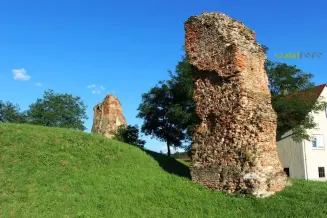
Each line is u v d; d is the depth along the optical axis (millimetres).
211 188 13289
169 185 13414
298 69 27438
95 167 14461
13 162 13062
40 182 11875
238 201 11984
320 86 34156
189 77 26562
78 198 11023
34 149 14492
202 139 14172
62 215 9789
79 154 15219
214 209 11352
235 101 13445
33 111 49750
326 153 32531
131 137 28500
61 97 51000
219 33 14070
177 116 26922
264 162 13055
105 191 11953
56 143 15648
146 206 11203
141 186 12938
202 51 14531
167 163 18047
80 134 17703
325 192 13125
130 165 15711
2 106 50250
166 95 29094
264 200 11961
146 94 29922
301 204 11594
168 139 29422
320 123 32844
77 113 51625
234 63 13547
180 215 10719
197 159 14109
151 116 29391
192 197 12367
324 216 10539
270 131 13773
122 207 10859
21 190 11008
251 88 13875
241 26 14414
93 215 10000
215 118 13961
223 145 13469
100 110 35562
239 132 13242
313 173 31312
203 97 14469
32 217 9367
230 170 12953
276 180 13055
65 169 13461
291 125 26188
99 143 17219
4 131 15625
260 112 13523
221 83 13977
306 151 31391
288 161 32500
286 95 26625
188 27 15086
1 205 9875
